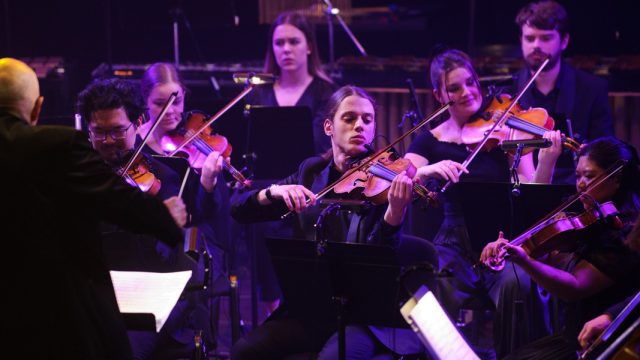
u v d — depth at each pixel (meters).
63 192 7.35
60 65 22.27
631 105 17.86
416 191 10.73
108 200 7.35
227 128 15.27
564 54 24.08
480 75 19.09
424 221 14.52
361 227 10.67
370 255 9.09
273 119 14.98
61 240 7.46
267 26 25.86
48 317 7.37
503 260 9.86
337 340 10.06
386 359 10.11
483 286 12.36
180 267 11.40
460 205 12.95
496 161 13.65
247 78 15.93
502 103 14.12
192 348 10.84
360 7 27.17
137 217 7.45
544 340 10.27
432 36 25.86
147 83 14.16
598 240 9.80
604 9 23.59
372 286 9.29
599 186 10.24
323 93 16.50
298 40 16.39
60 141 7.35
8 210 7.30
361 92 11.51
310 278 9.73
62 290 7.40
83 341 7.45
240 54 26.08
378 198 10.84
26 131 7.39
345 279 9.35
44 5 26.16
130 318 8.40
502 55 23.05
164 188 11.95
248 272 19.39
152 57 26.28
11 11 26.16
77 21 26.22
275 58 16.80
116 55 26.28
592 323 9.09
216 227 13.76
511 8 24.67
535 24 15.45
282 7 26.70
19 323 7.35
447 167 12.00
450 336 7.79
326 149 15.97
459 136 13.89
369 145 11.52
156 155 13.01
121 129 11.29
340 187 11.10
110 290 7.88
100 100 11.20
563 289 9.66
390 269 9.11
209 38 26.16
